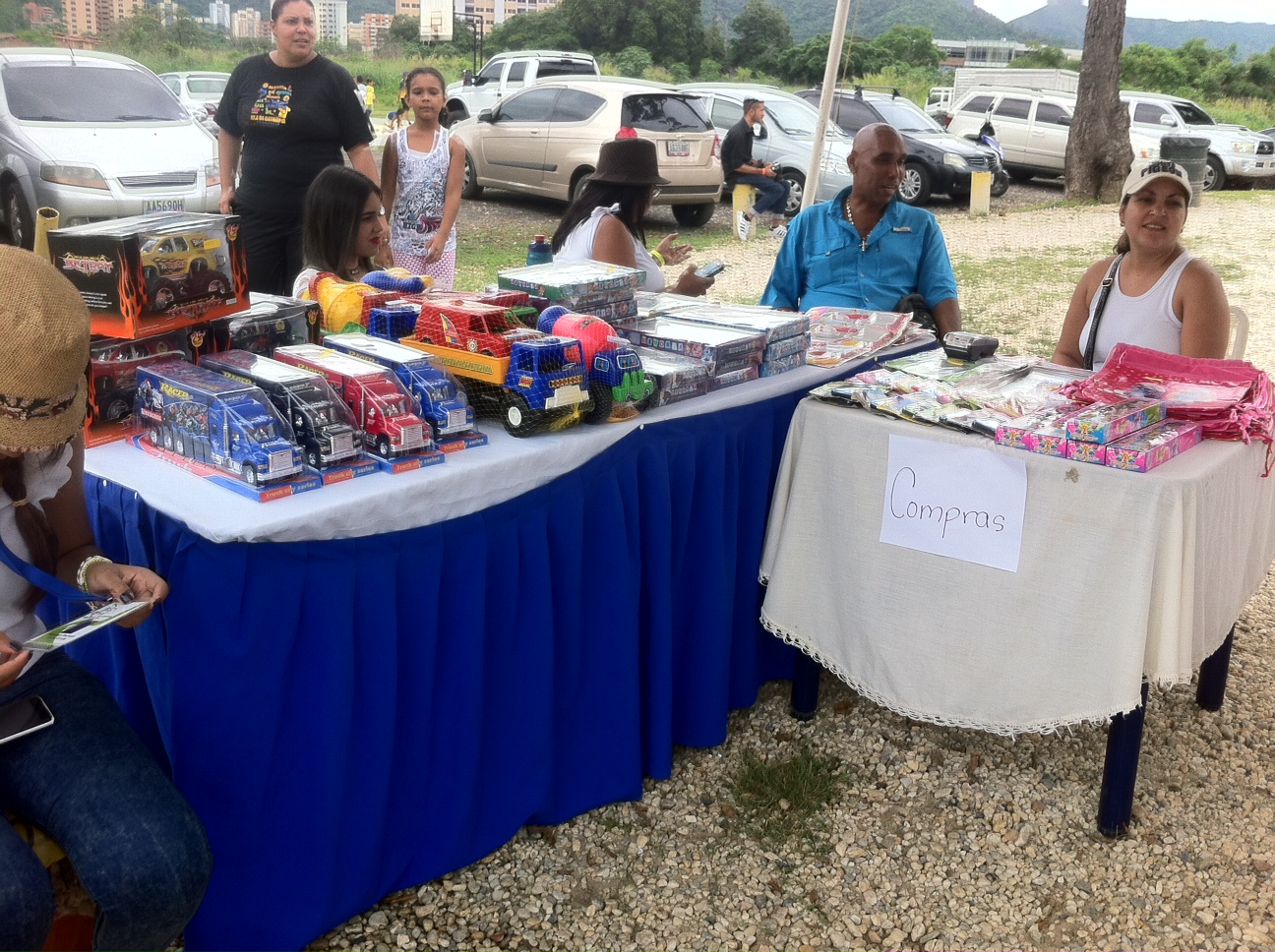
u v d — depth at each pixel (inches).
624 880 95.5
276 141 183.2
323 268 122.2
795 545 111.4
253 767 76.3
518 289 103.8
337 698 77.7
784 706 124.6
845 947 88.9
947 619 101.3
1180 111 693.9
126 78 351.6
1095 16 577.0
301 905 81.5
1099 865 98.4
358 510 74.2
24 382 58.9
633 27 2198.6
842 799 107.9
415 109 202.5
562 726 99.7
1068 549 93.4
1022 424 96.5
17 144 316.5
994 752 115.6
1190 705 125.4
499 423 91.2
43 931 60.4
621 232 132.6
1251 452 99.7
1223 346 127.1
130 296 77.0
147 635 76.9
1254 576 110.0
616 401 91.3
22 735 65.6
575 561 94.1
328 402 77.7
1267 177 693.3
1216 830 103.4
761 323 114.6
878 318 135.5
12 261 59.2
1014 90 687.1
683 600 108.9
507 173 501.4
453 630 86.0
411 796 88.7
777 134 493.7
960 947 89.0
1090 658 94.2
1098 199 603.2
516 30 2209.6
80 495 73.6
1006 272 412.2
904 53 2044.8
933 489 99.5
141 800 64.6
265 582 72.7
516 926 89.2
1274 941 89.1
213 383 77.2
